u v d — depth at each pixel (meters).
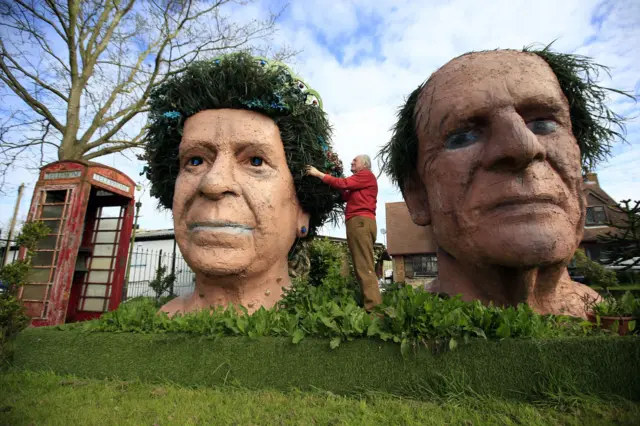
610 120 3.43
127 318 3.48
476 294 3.35
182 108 4.04
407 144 3.70
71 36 9.98
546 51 3.42
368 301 3.34
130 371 3.20
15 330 3.72
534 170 2.79
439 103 3.22
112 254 6.42
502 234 2.81
